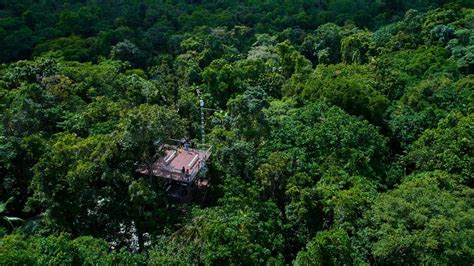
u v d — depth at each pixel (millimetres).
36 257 24297
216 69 55875
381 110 44312
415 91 47094
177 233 28250
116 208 30422
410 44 67188
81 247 25719
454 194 30344
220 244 25734
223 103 53344
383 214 27109
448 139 36469
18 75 49875
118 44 67125
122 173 30578
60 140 33375
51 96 43719
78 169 29156
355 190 30172
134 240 31250
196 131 43375
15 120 38938
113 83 49156
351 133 36875
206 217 28359
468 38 61531
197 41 70250
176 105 48031
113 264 25219
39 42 67375
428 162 36000
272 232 28891
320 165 34844
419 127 41219
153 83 51906
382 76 52281
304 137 37188
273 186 32719
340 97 44469
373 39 72688
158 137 31438
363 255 26656
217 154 34594
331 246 25328
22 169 36781
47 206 30312
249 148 34125
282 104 47094
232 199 29734
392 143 43062
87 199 29609
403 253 25750
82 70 53094
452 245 24797
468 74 55906
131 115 31266
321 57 73812
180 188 34438
